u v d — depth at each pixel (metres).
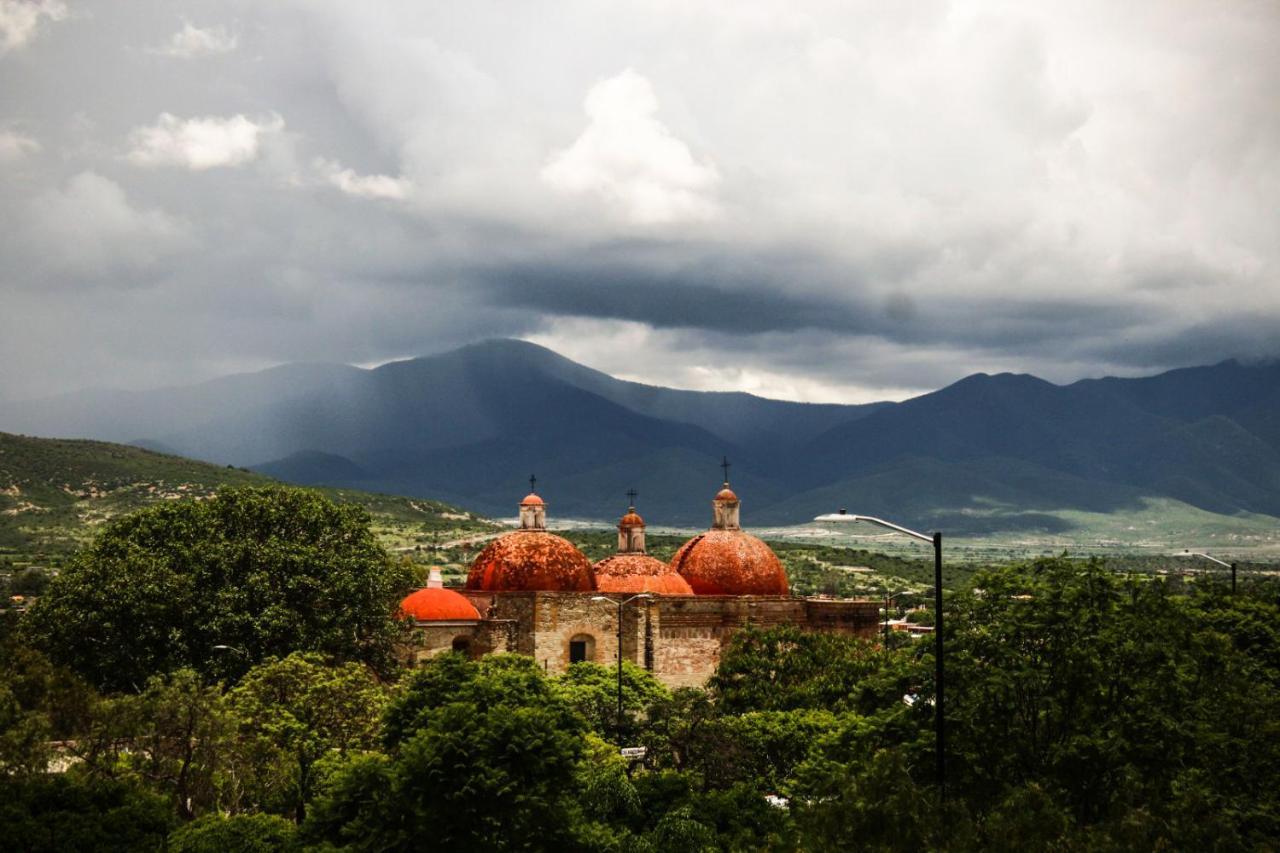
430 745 46.53
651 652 96.06
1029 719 49.03
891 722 51.00
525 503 99.38
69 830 44.78
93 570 78.25
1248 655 63.22
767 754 70.00
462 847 44.97
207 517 83.62
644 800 57.47
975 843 37.41
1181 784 43.47
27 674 60.28
